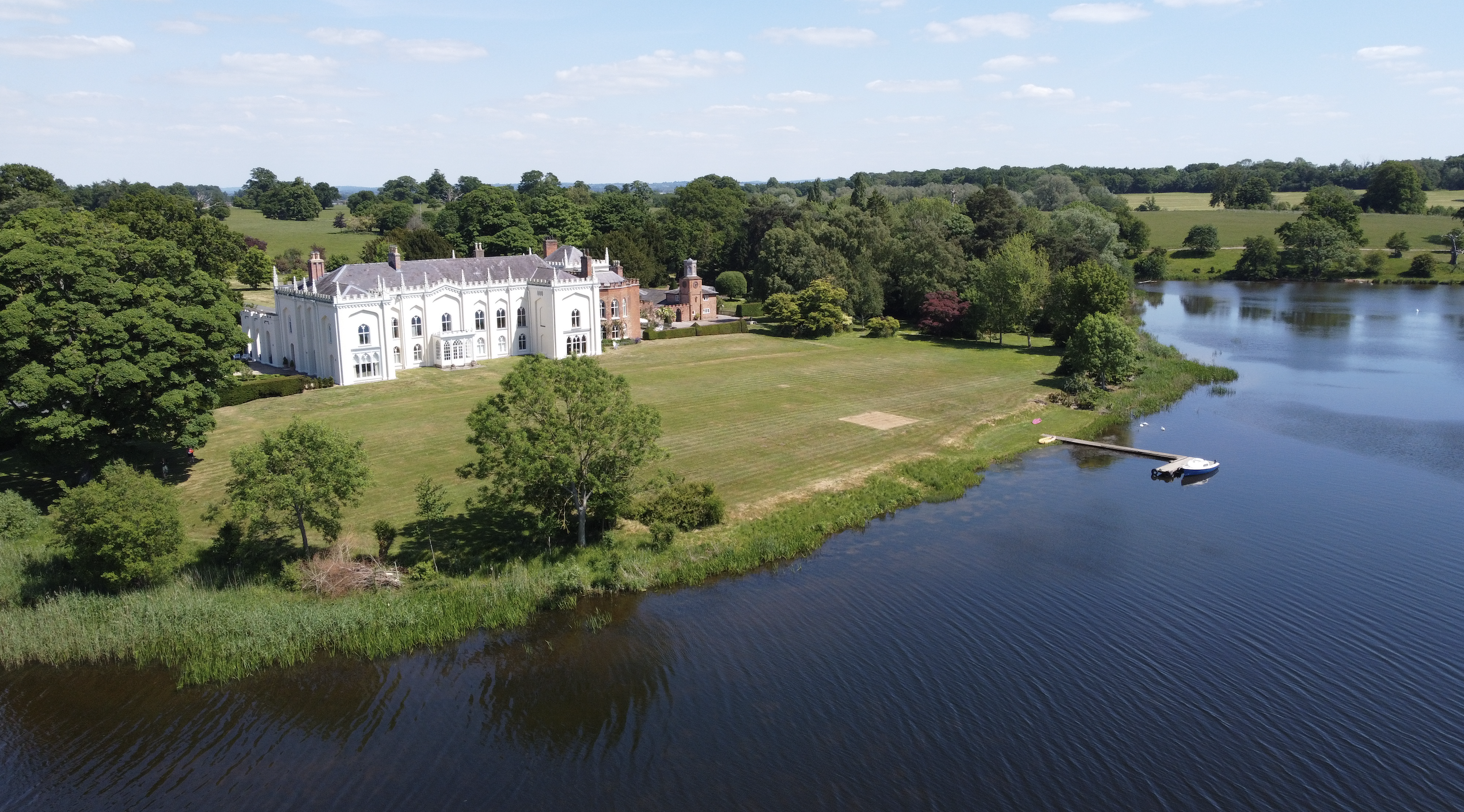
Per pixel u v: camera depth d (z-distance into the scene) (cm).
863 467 7000
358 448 5038
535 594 4744
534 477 4891
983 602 4709
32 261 5981
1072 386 9525
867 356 11881
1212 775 3269
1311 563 5141
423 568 4850
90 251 6366
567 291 11494
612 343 12556
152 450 6981
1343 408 8912
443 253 16762
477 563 5081
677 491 5859
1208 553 5319
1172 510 6088
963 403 9156
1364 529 5675
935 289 14512
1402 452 7362
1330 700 3744
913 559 5325
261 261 16862
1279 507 6097
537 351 11825
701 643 4344
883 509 6153
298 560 5003
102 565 4622
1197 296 18688
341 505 5825
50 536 5397
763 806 3155
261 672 4166
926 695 3822
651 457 5303
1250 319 15325
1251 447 7588
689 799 3209
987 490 6588
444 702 3903
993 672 3997
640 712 3762
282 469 4784
